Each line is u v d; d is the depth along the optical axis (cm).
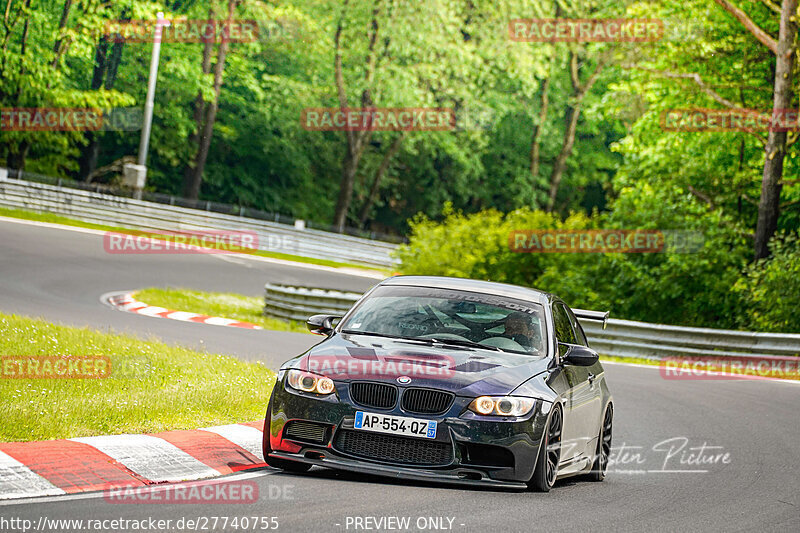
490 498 1773
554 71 15200
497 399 1812
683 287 6412
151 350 3338
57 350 3084
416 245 6694
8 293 5166
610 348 5491
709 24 7612
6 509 1466
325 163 16150
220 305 6281
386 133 15038
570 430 2030
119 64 13625
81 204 9750
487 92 15075
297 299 5862
